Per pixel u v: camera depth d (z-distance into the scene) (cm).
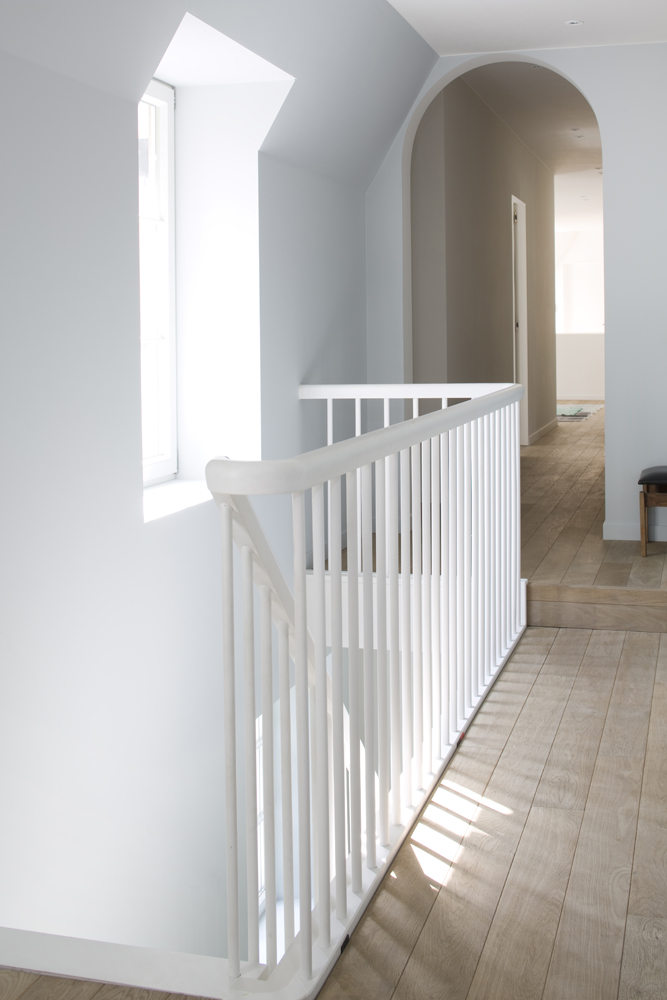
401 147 554
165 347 418
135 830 331
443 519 270
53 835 280
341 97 447
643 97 505
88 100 281
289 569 458
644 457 532
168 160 411
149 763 338
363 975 174
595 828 231
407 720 238
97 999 161
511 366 845
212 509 377
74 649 286
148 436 414
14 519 255
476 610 320
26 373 258
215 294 421
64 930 289
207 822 394
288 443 458
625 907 196
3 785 255
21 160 253
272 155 426
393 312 571
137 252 312
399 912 195
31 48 250
